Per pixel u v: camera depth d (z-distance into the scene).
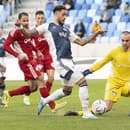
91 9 63.94
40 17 27.73
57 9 22.28
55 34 22.11
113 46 51.66
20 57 24.62
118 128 19.47
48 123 20.81
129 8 62.88
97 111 23.09
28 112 24.81
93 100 30.91
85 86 22.11
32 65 26.56
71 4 64.19
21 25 26.33
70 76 21.98
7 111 25.28
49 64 27.31
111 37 58.41
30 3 67.00
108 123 20.81
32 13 65.06
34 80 27.16
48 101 23.14
